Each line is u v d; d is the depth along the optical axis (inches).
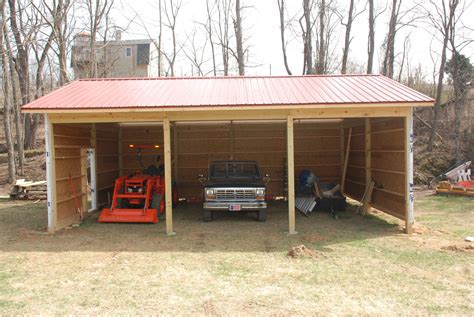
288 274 239.1
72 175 414.9
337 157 562.3
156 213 415.8
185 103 348.5
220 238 339.9
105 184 514.6
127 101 361.4
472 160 758.5
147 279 232.5
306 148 564.1
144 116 359.6
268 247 307.9
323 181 562.6
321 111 354.0
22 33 844.0
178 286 219.6
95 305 193.2
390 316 177.5
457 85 825.5
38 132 1105.4
